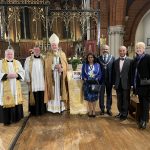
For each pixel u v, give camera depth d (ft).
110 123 16.43
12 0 28.12
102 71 17.53
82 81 18.58
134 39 36.91
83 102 18.84
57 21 40.47
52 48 18.62
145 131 14.80
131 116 17.89
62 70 18.38
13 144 13.24
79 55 30.58
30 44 41.47
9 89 16.48
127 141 13.34
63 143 13.25
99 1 35.86
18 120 17.24
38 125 16.42
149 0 35.50
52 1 41.34
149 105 16.10
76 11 25.72
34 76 18.24
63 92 18.67
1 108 16.71
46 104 19.29
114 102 22.61
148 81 14.49
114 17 34.58
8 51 16.85
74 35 40.09
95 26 30.63
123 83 16.38
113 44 35.17
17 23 41.88
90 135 14.33
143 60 14.64
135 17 36.32
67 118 17.88
